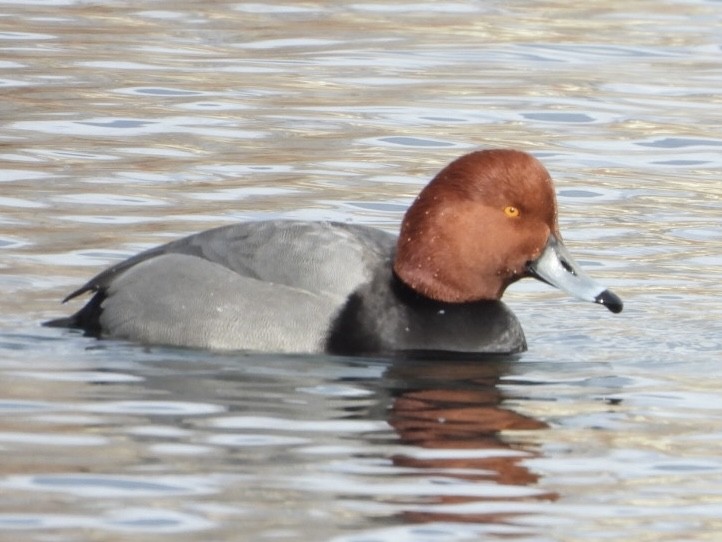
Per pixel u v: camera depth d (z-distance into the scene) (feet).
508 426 33.35
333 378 36.24
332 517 28.07
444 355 38.47
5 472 29.66
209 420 32.89
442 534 27.55
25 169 55.62
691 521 28.43
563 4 88.02
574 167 59.06
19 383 35.17
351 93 68.39
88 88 67.00
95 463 30.22
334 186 55.31
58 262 45.75
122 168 56.39
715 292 45.52
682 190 56.85
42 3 83.66
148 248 47.37
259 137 61.31
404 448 31.60
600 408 34.88
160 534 27.09
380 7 85.97
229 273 38.88
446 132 62.85
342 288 38.47
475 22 82.84
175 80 69.10
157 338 38.91
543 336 41.14
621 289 45.65
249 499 28.71
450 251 38.83
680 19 84.79
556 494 29.55
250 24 80.84
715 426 33.68
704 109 67.41
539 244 39.22
